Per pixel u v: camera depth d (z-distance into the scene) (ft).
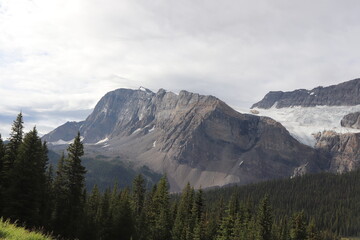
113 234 206.28
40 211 165.89
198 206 276.82
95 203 261.44
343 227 574.15
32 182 147.23
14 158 158.40
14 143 162.20
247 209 329.72
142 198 286.87
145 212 264.72
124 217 213.25
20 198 142.72
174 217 296.10
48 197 172.96
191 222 271.08
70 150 172.55
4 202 142.41
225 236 269.23
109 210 218.79
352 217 598.75
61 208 169.78
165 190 275.59
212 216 327.47
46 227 159.02
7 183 150.51
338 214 610.65
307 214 600.80
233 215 295.28
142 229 248.32
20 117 165.17
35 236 46.21
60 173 175.42
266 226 272.10
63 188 171.53
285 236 325.42
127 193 287.89
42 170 179.11
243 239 266.98
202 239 263.08
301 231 310.65
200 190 277.85
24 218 141.69
